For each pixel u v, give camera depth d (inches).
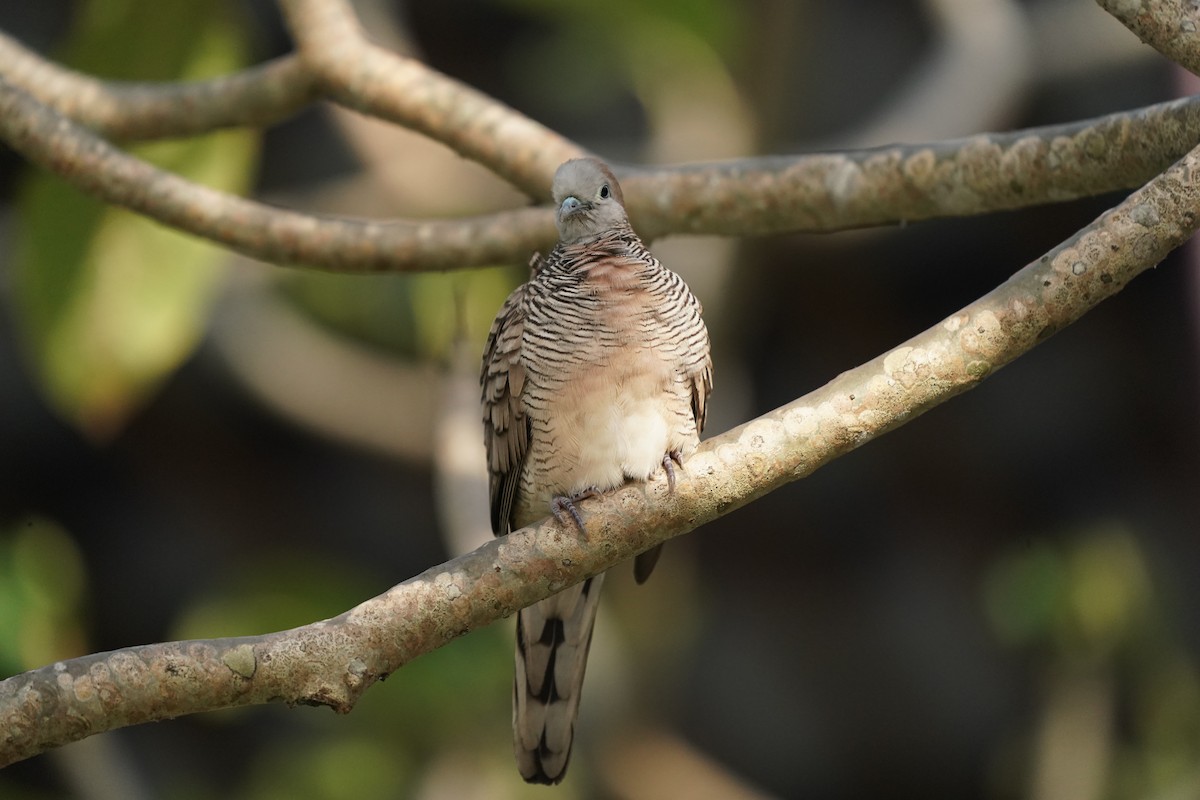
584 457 287.4
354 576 482.6
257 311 493.4
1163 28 215.9
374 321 502.0
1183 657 464.1
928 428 579.2
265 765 489.4
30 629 384.8
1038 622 445.4
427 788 438.9
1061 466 574.2
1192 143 248.4
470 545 351.6
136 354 365.4
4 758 208.5
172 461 554.9
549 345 286.4
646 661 460.1
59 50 394.0
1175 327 550.6
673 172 311.6
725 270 440.5
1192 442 549.6
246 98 332.8
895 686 568.4
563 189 298.2
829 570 585.0
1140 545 526.6
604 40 453.7
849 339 567.8
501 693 438.6
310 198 490.9
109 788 430.0
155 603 549.3
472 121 322.0
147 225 362.0
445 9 565.0
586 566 229.1
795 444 227.1
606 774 465.4
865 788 567.8
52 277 362.0
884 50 558.3
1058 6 511.5
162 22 369.1
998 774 523.5
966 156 282.5
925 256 562.9
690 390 296.4
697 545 567.8
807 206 301.7
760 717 567.8
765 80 400.8
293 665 215.0
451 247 313.6
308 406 494.3
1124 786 445.7
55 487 552.4
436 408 485.1
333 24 326.3
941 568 576.4
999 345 218.8
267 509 560.7
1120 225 213.6
